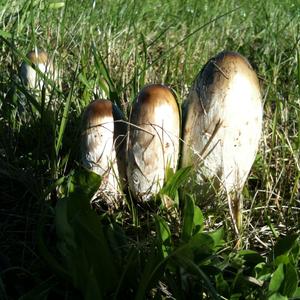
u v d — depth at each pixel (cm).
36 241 27
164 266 23
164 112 29
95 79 42
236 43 61
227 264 24
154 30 64
